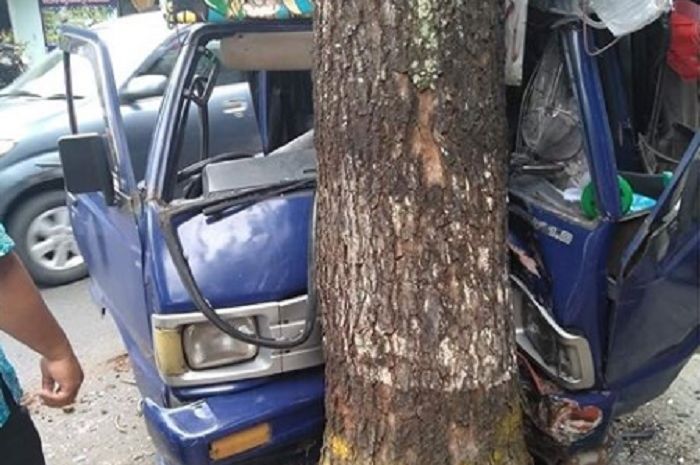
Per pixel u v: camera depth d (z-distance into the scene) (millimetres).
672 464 3121
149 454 3475
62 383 1894
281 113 3689
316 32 2020
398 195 1967
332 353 2182
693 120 2736
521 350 2512
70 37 3357
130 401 3922
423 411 2070
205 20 2635
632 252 2182
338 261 2092
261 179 2609
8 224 5367
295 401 2346
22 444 1895
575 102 2379
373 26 1902
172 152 2611
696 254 2232
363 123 1958
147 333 2570
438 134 1938
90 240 3461
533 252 2510
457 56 1916
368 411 2117
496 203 2051
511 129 2809
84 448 3541
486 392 2102
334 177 2053
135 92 5141
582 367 2402
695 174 2109
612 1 2113
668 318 2387
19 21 10242
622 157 2648
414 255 1993
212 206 2459
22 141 5328
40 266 5473
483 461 2127
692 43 2498
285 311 2350
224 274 2332
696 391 3605
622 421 3398
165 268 2336
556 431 2428
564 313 2402
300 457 2463
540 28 2430
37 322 1795
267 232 2424
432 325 2025
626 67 2600
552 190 2482
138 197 2562
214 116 4711
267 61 2795
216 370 2352
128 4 8891
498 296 2094
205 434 2229
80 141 2596
